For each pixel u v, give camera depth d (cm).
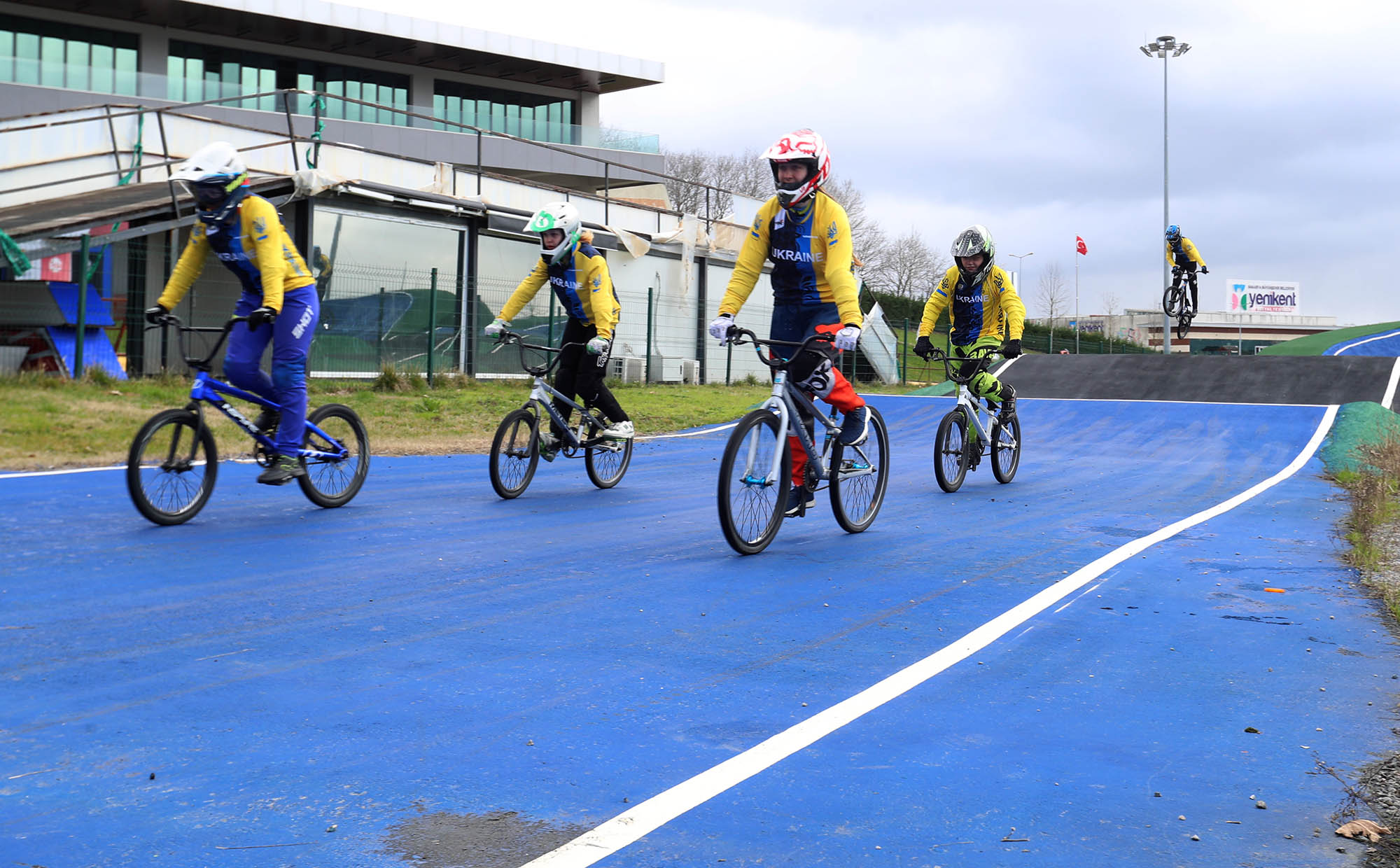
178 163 1850
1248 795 292
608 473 902
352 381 1722
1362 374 1939
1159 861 252
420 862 244
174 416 652
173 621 444
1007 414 988
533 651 416
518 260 2184
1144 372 2139
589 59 4475
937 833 265
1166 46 4638
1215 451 1323
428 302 1986
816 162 621
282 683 370
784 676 392
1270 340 9588
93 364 1419
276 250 657
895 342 3216
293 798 277
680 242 2555
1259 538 709
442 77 4412
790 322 672
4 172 1798
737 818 271
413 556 590
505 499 813
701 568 581
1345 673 406
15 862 240
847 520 702
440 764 302
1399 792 295
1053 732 339
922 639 446
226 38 3906
